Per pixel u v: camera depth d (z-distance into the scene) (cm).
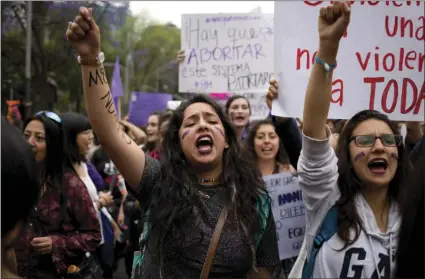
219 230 236
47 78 1936
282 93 306
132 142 256
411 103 318
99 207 401
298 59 305
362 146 242
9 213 116
